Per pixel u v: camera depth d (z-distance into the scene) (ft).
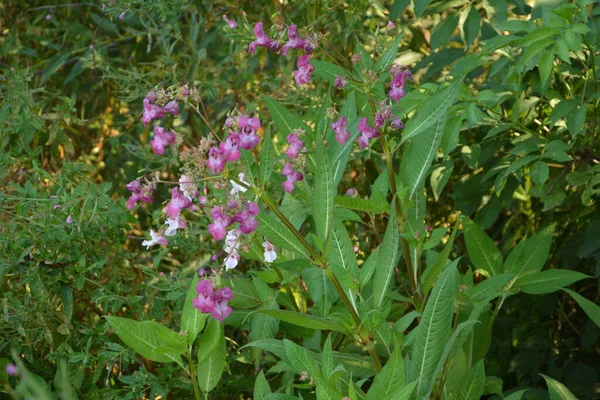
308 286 4.59
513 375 5.90
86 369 5.60
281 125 4.76
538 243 5.09
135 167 7.34
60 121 6.74
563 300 6.05
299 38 4.46
